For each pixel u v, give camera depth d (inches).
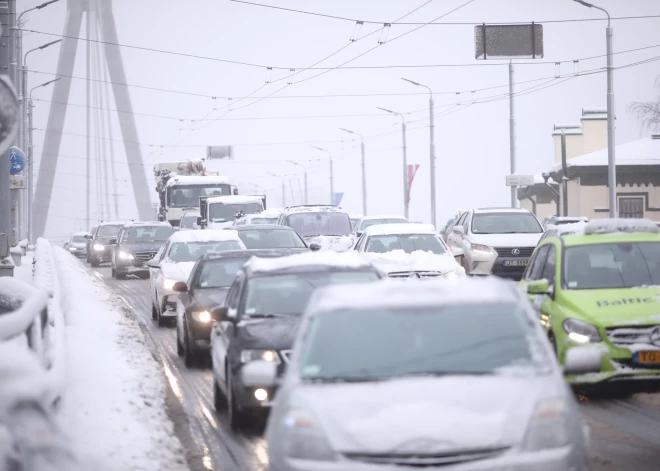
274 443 404.2
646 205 3700.8
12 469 421.7
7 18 1369.3
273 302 743.7
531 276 892.0
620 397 769.6
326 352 441.7
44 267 1392.7
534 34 2130.9
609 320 735.7
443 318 454.0
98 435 588.7
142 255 2487.7
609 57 2573.8
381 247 1504.7
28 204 4052.7
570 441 385.1
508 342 438.0
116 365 861.2
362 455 378.3
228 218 2760.8
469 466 370.3
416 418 382.9
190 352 1021.2
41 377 464.8
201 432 701.9
